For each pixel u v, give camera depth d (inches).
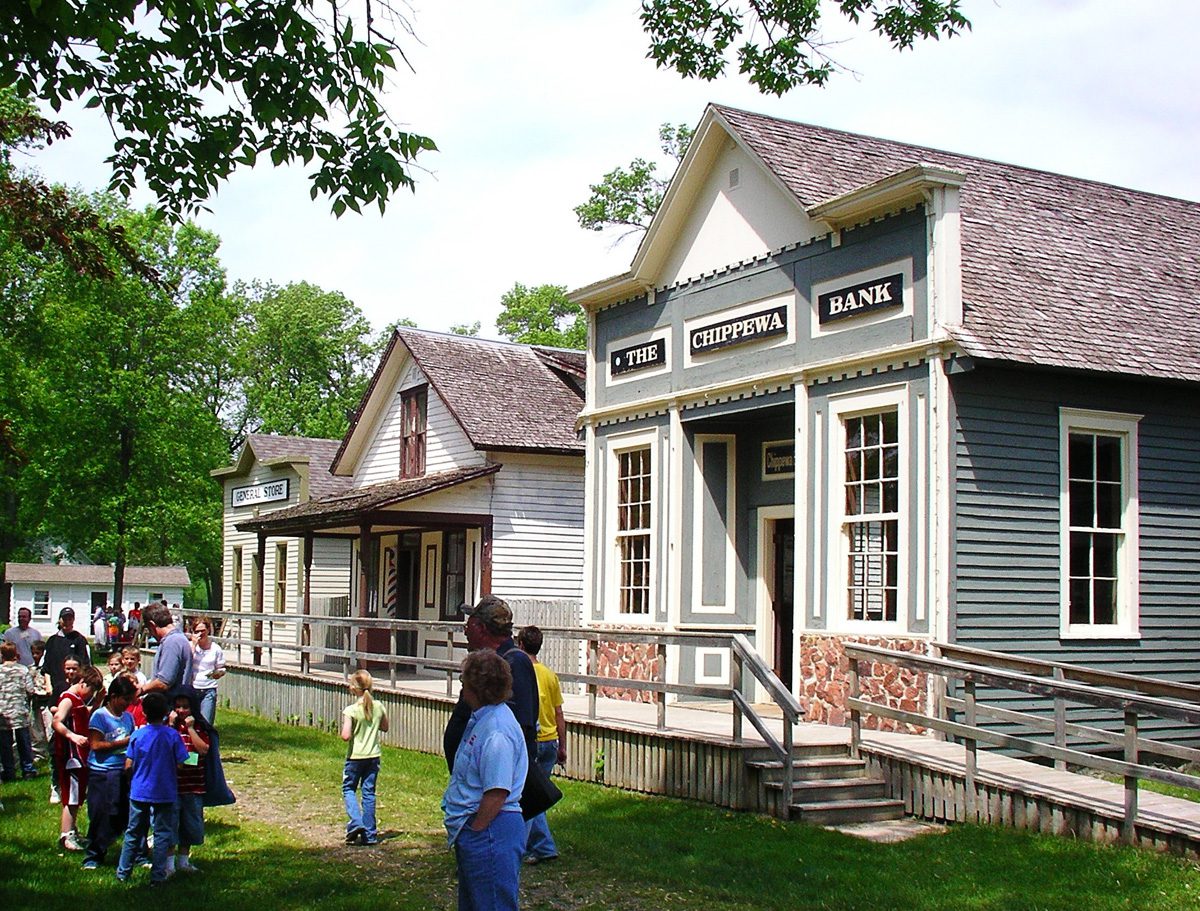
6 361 1482.5
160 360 1617.9
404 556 1115.3
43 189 600.4
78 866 394.3
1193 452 602.5
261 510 1422.2
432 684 762.2
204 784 384.5
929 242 540.7
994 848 396.5
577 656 805.2
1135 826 385.1
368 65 360.5
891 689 539.2
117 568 1611.7
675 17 492.7
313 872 383.2
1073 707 550.0
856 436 580.4
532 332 2150.6
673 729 524.1
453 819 251.0
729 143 671.1
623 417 751.1
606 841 416.2
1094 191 756.0
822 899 343.0
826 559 583.8
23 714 577.3
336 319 2479.1
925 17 470.6
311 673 839.1
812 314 607.2
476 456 988.6
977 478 531.5
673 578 689.6
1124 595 575.5
